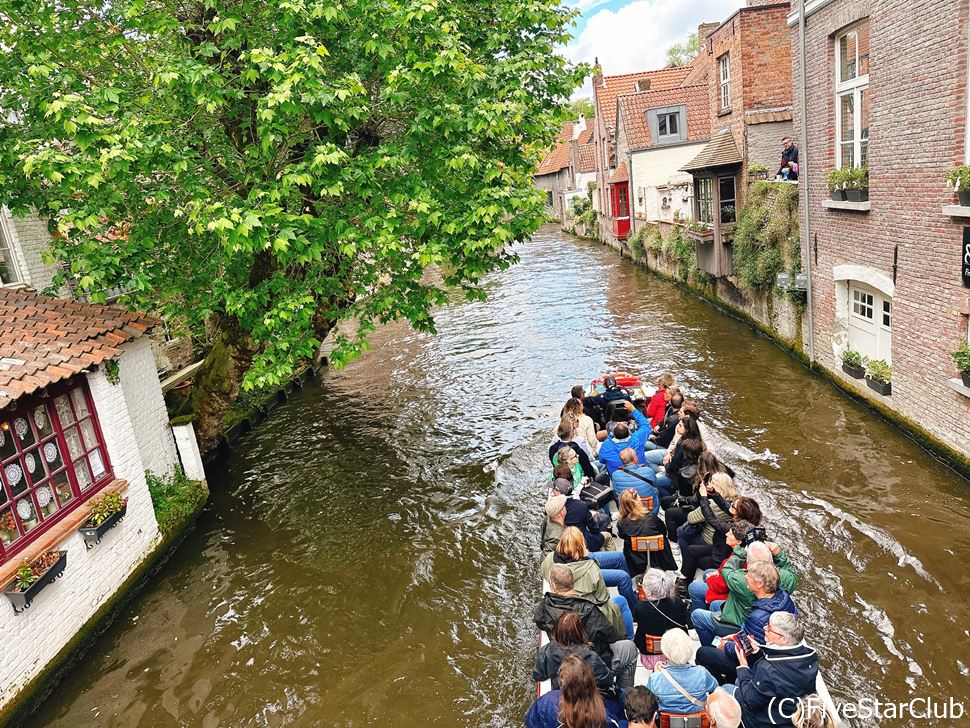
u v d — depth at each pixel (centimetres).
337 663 732
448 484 1102
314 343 934
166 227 948
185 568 940
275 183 826
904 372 1055
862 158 1165
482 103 858
